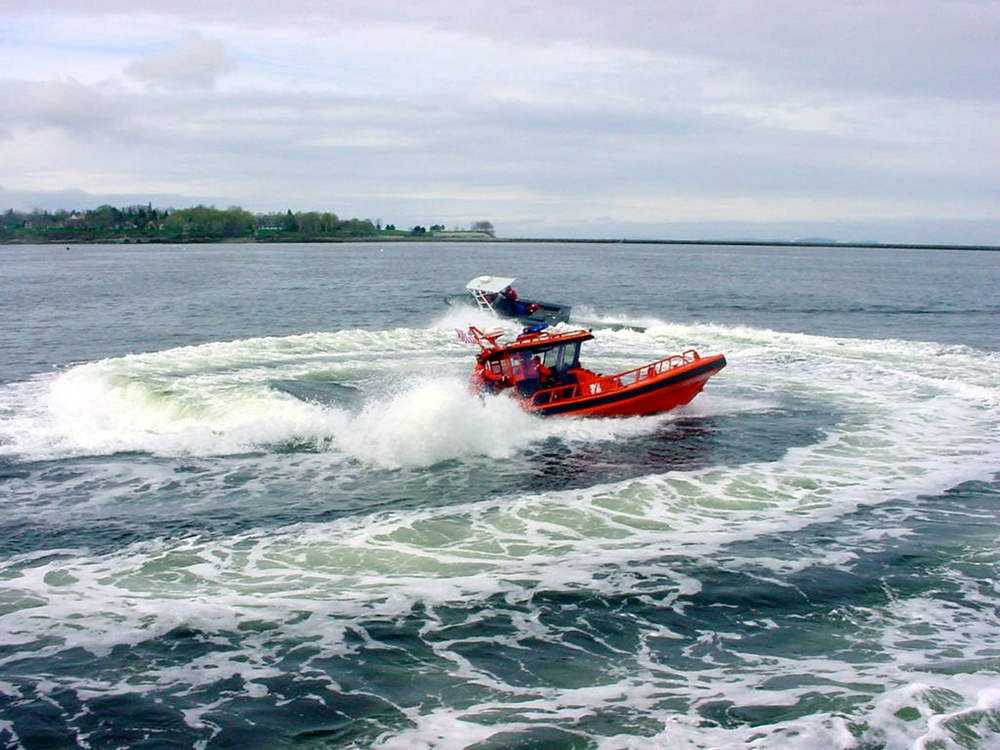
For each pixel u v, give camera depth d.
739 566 11.01
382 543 11.82
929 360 26.59
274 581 10.62
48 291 58.72
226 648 9.03
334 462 15.73
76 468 15.32
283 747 7.48
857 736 7.33
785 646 9.10
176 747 7.50
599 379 19.78
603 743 7.38
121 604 10.00
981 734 7.32
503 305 40.56
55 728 7.75
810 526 12.43
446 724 7.74
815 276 90.88
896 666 8.58
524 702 8.08
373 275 85.88
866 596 10.22
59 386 21.58
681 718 7.72
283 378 22.64
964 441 17.16
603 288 68.75
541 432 17.78
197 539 12.03
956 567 11.00
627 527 12.39
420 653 8.96
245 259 129.38
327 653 8.94
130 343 32.75
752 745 7.27
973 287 71.62
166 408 18.72
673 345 30.78
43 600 10.12
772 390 22.28
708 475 14.76
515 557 11.32
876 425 18.48
